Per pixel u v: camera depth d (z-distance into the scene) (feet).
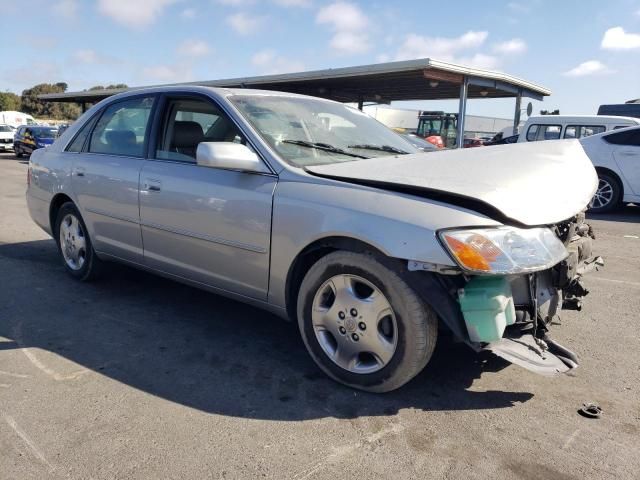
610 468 7.87
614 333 13.10
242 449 8.21
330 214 9.64
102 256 15.01
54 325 12.92
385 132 14.43
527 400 9.75
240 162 10.64
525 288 9.58
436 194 9.14
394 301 9.12
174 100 13.24
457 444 8.40
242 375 10.57
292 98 13.48
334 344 10.23
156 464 7.84
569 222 10.40
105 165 14.26
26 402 9.45
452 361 11.19
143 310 14.02
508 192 9.28
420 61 46.44
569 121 40.09
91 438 8.43
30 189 17.51
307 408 9.37
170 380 10.32
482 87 61.00
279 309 10.90
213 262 11.73
